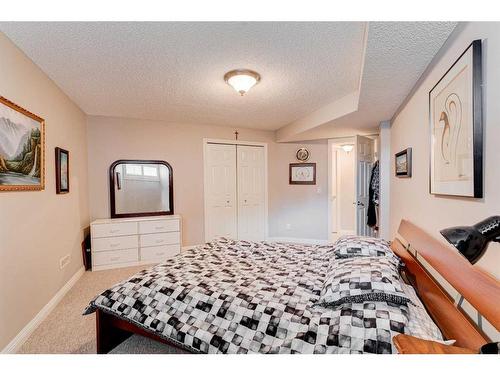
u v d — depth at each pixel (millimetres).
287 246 2650
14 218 1908
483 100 1077
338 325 1177
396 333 1088
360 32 1802
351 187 6129
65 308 2496
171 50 2062
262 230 5184
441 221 1556
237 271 1920
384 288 1278
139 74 2516
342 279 1427
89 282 3162
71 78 2590
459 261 1162
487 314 881
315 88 2865
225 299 1496
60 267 2754
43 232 2367
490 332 1014
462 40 1277
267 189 5176
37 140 2258
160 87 2854
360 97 2426
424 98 1879
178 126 4465
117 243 3701
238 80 2473
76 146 3404
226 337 1351
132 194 4152
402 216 2590
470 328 1038
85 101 3303
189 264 2094
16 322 1905
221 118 4219
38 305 2236
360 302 1275
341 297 1303
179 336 1440
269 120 4328
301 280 1719
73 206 3221
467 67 1166
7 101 1832
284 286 1625
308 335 1189
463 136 1216
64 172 2896
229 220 4898
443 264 1296
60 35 1845
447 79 1392
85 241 3682
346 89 2881
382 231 3346
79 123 3564
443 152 1466
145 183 4238
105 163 4012
